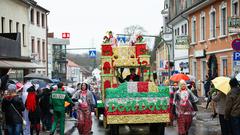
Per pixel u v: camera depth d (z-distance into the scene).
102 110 19.77
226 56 31.02
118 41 21.02
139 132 17.86
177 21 47.53
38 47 47.78
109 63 18.75
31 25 44.25
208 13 35.44
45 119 18.31
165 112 15.75
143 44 19.11
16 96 13.16
